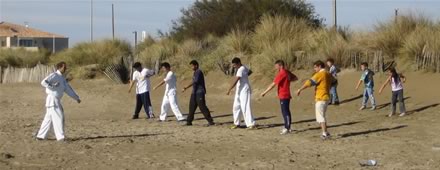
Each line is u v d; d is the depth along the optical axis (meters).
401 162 10.53
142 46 35.44
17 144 12.62
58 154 11.42
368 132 14.11
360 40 23.34
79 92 27.56
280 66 14.16
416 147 11.99
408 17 23.17
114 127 16.03
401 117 16.25
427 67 20.42
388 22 23.45
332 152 11.60
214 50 29.02
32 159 10.91
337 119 16.66
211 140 13.27
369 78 18.12
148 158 11.03
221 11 33.34
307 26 27.55
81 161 10.73
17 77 34.62
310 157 11.09
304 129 14.90
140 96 18.23
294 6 31.98
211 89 24.92
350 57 22.80
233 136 13.89
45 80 12.80
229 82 24.86
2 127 16.08
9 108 22.05
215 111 19.88
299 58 23.73
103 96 25.66
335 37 24.38
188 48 29.81
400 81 16.50
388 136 13.44
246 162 10.62
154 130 15.23
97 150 11.91
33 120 18.22
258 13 31.44
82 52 34.97
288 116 14.15
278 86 14.19
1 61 36.28
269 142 12.92
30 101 24.72
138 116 18.62
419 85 19.41
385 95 19.67
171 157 11.14
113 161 10.73
